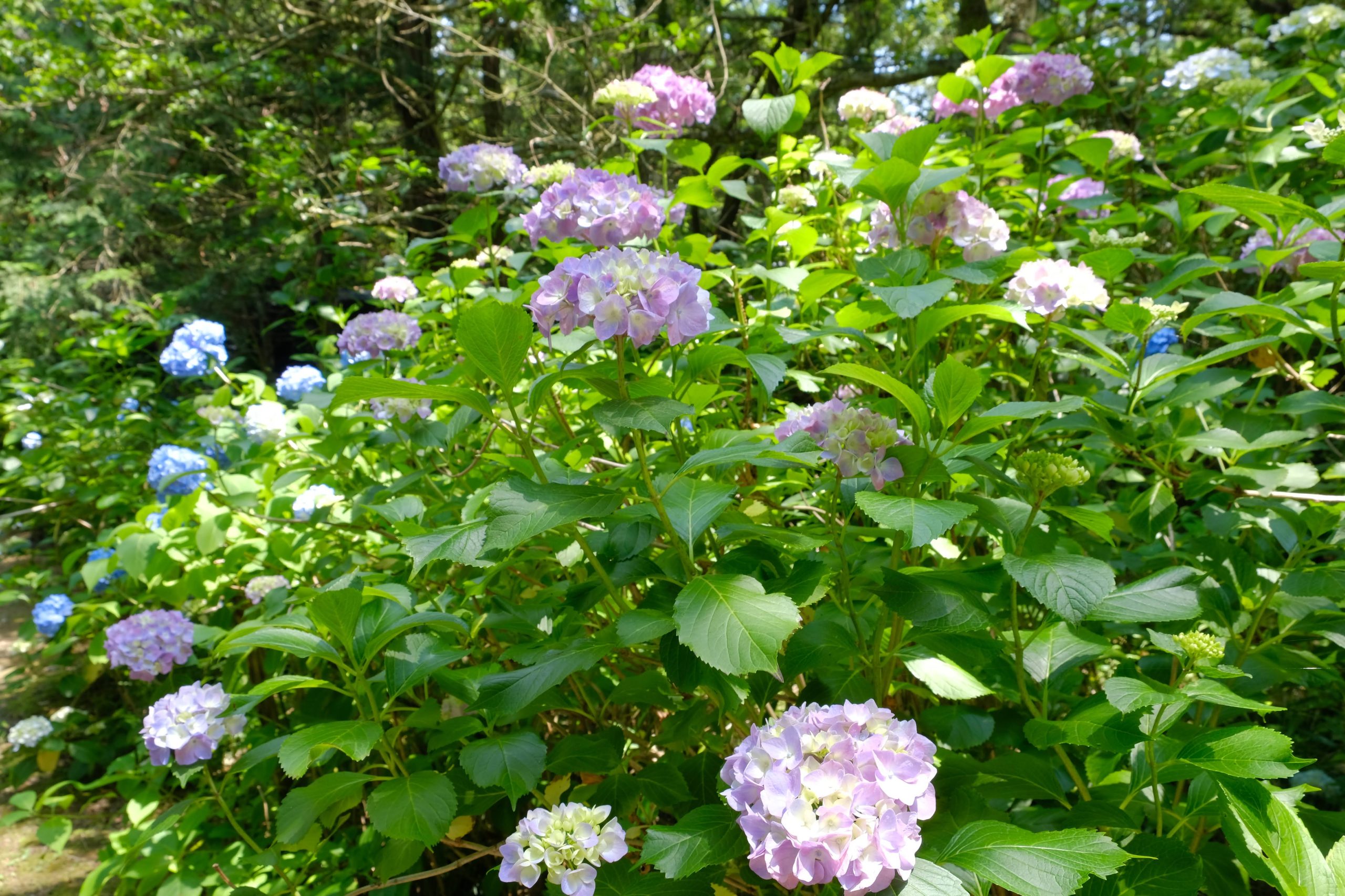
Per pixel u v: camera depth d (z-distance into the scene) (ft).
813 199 10.05
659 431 4.41
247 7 29.17
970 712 5.81
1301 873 3.96
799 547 5.62
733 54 29.12
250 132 26.71
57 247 31.04
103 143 31.12
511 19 24.09
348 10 25.82
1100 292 6.72
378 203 25.40
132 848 8.25
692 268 4.92
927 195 7.38
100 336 20.26
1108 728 4.62
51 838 10.23
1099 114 15.57
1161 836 4.87
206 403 14.34
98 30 28.17
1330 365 8.09
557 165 9.87
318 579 10.25
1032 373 7.20
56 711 14.07
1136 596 5.04
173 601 10.58
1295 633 6.17
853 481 6.11
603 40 24.75
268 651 9.93
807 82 9.60
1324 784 8.34
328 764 8.42
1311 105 11.37
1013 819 5.57
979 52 9.57
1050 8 26.30
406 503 7.11
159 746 6.31
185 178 28.37
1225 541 6.58
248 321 35.68
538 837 4.75
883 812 3.57
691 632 4.33
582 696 7.09
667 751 6.86
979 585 5.09
